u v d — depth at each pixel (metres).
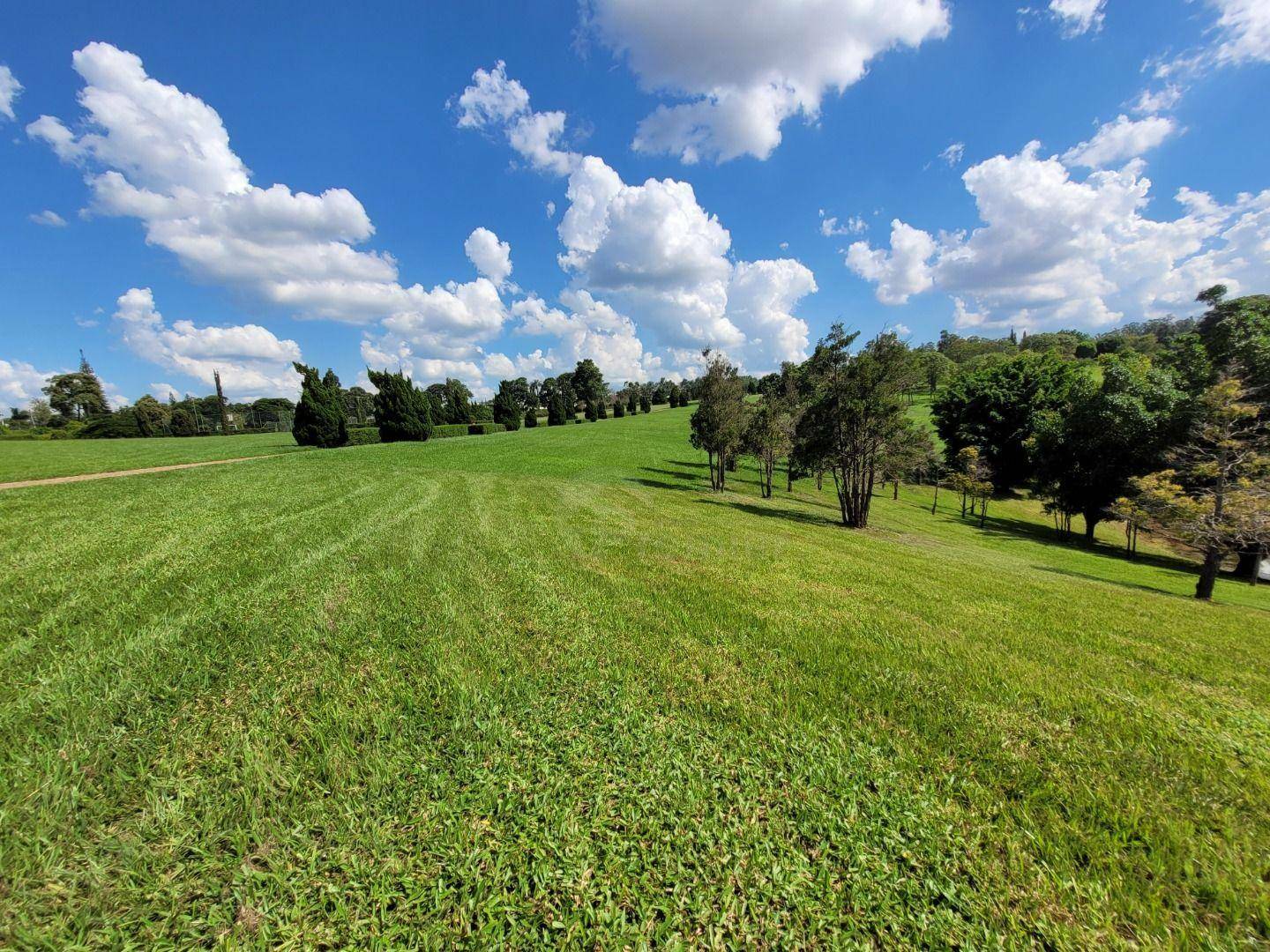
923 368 18.48
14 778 2.38
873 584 7.46
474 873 2.10
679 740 3.07
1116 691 4.29
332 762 2.64
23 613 4.29
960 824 2.53
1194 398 22.39
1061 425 28.89
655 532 10.16
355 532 7.84
